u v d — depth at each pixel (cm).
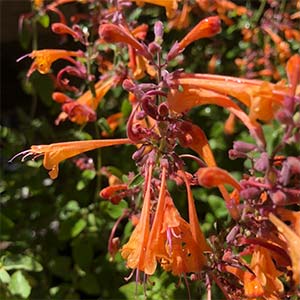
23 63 37
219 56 25
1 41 35
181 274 13
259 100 11
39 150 14
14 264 19
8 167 27
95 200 21
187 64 24
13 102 38
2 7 33
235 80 13
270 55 23
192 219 13
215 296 17
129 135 14
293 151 19
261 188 12
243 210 12
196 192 21
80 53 19
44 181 23
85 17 21
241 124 22
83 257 20
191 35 14
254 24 23
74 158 22
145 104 13
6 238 21
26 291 18
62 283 21
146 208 13
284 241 12
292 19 24
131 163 21
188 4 23
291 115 11
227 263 13
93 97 19
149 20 24
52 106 23
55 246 22
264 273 13
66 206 22
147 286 17
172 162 13
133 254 13
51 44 30
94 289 20
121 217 18
